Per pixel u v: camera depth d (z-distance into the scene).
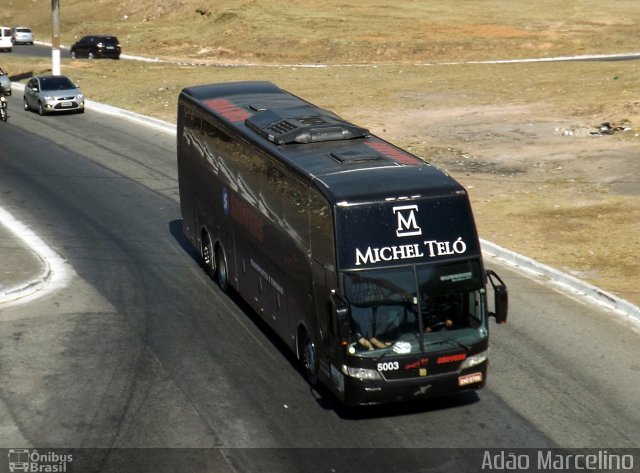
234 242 66.81
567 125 130.25
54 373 55.50
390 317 47.50
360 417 50.06
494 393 52.53
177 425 49.00
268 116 64.56
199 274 75.38
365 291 47.12
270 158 57.62
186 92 79.38
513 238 81.44
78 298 69.06
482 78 172.12
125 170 113.19
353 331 47.19
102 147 126.81
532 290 69.25
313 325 51.72
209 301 69.00
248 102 72.94
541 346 58.94
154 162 117.75
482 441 47.09
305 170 52.22
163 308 67.38
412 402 51.75
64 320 64.44
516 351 58.19
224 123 67.19
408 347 47.66
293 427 48.91
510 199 94.19
